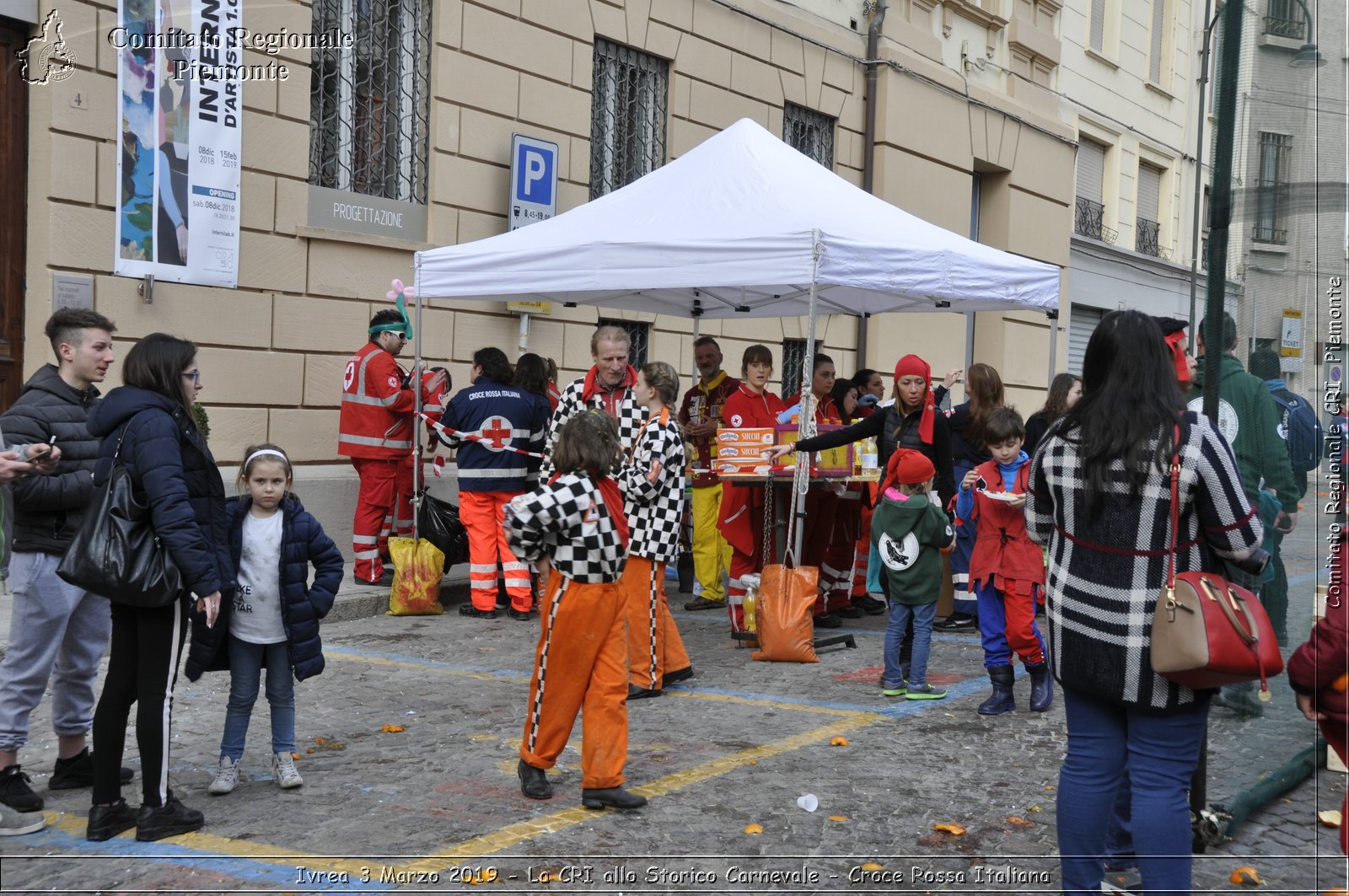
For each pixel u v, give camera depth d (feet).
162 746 14.29
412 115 35.32
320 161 33.37
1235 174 17.12
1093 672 11.44
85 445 15.30
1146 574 11.30
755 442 26.58
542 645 15.79
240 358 30.73
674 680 22.71
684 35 43.57
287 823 14.97
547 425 30.27
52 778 16.16
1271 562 17.15
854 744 18.89
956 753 18.52
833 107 50.70
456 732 19.35
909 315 55.26
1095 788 11.75
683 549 34.96
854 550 31.30
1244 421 17.19
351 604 29.04
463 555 30.86
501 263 27.66
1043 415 26.30
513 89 37.65
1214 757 16.97
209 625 14.11
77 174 27.20
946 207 56.75
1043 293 30.32
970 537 27.55
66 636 15.65
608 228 27.27
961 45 57.98
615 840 14.56
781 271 24.73
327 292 32.81
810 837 14.79
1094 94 69.82
